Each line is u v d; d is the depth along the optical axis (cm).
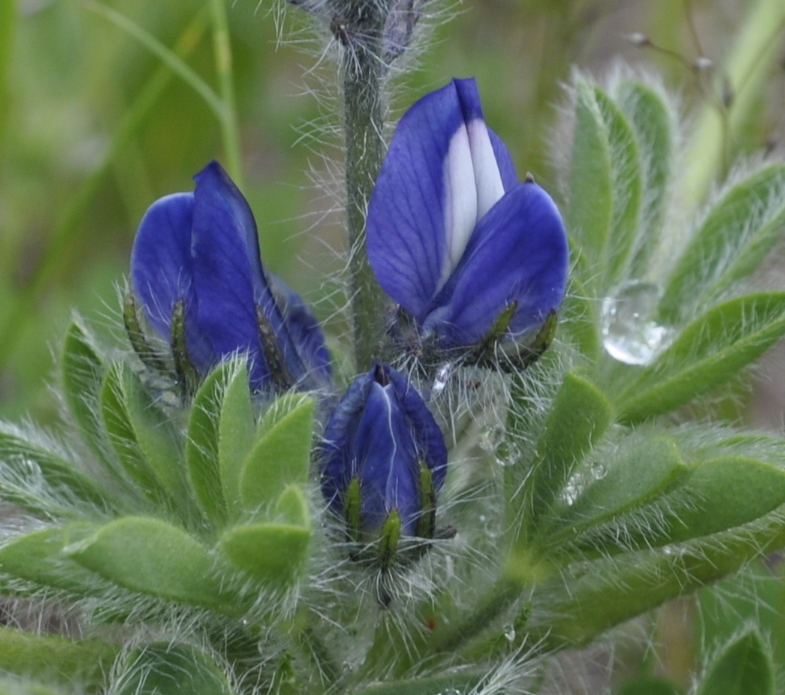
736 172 22
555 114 27
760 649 20
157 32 30
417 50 20
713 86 25
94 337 20
